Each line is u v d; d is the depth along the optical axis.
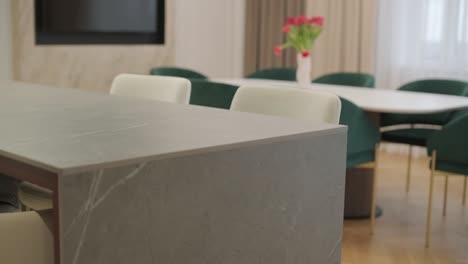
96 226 1.09
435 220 4.04
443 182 5.13
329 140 1.53
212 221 1.28
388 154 6.41
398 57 6.41
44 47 5.68
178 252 1.23
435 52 6.18
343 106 3.35
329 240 1.56
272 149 1.39
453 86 4.53
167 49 6.75
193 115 1.74
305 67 4.52
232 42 7.71
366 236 3.68
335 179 1.56
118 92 2.82
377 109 3.49
